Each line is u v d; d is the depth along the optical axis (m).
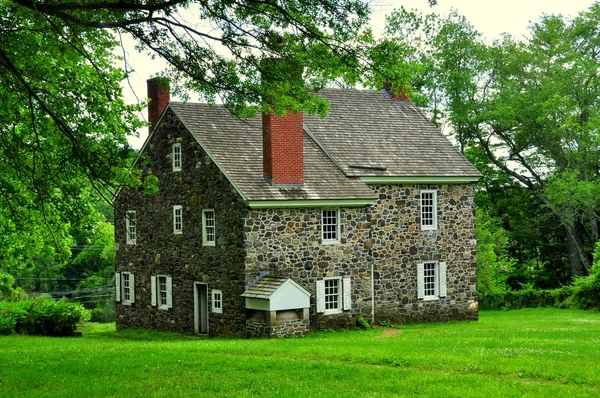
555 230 51.38
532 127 47.38
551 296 41.66
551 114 45.72
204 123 28.42
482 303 43.75
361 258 28.34
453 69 47.56
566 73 45.53
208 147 27.16
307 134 30.50
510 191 52.19
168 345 21.19
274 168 26.34
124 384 14.41
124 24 13.55
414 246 30.14
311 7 14.12
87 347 21.27
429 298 30.50
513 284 50.75
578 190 43.00
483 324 29.17
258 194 25.61
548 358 16.02
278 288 24.83
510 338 20.88
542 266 54.44
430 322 30.44
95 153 15.20
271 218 26.25
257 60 15.09
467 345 19.03
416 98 46.84
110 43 16.78
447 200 31.22
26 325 27.03
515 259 48.22
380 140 31.59
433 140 32.97
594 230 47.38
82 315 28.77
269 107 15.53
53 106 16.19
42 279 63.41
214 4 14.25
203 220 27.73
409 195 30.16
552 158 48.12
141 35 14.41
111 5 13.31
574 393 12.62
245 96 15.38
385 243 29.38
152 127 30.98
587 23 48.03
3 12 15.08
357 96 33.88
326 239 27.56
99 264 64.19
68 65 17.88
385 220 29.45
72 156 14.98
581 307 39.25
